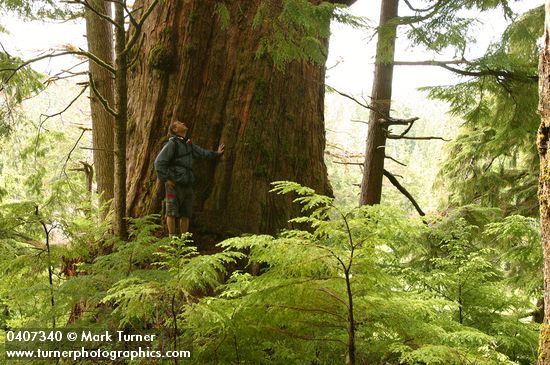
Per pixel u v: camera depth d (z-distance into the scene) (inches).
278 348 109.9
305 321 102.2
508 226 158.9
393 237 102.6
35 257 175.0
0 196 398.9
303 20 181.3
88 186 394.9
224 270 104.4
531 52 242.5
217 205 225.9
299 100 247.0
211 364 106.3
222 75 234.4
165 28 234.2
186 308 98.6
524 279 190.4
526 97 240.5
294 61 245.3
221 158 229.9
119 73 204.2
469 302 150.2
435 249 216.1
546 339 80.4
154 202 226.2
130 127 244.8
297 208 240.1
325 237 101.9
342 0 260.8
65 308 154.4
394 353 104.8
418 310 110.6
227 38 235.6
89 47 346.3
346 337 108.3
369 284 97.1
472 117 260.7
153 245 173.2
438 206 426.3
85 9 275.9
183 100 230.8
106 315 149.8
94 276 159.6
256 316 102.0
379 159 302.5
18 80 250.4
